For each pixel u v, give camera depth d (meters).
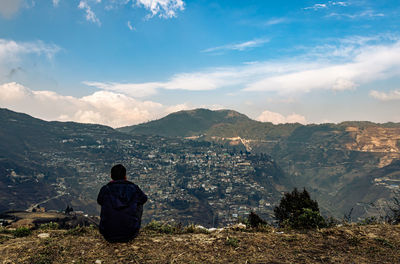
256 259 4.40
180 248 4.82
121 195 4.85
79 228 5.84
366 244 5.17
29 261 4.02
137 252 4.51
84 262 4.05
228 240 5.27
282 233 6.04
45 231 5.77
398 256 4.55
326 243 5.26
